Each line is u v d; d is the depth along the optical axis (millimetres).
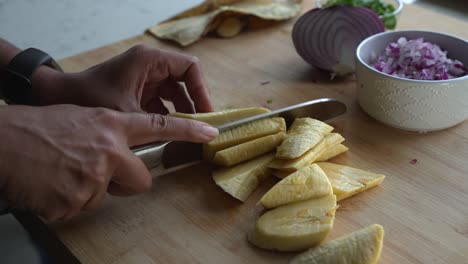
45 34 870
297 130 479
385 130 525
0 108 394
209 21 706
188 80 532
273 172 471
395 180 462
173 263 402
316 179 422
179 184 473
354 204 440
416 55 527
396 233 412
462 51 544
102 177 397
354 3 622
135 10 955
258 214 438
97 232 429
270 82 617
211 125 485
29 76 512
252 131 478
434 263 387
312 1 805
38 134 384
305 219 402
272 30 743
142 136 423
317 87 603
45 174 382
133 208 450
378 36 566
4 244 427
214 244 414
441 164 476
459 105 495
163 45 714
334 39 614
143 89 544
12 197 386
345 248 380
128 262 405
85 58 682
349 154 495
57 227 434
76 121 399
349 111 556
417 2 924
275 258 399
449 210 429
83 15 938
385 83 498
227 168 472
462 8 896
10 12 953
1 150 372
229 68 650
